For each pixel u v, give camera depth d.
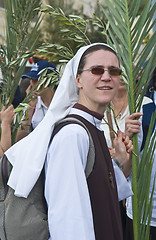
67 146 1.50
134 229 2.14
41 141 1.59
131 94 2.11
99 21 2.19
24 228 1.59
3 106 2.54
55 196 1.48
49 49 2.10
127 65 2.10
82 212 1.46
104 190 1.57
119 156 2.04
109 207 1.59
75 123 1.57
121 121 3.07
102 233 1.55
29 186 1.56
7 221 1.61
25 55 2.11
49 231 1.57
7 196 1.63
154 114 2.14
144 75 2.08
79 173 1.48
